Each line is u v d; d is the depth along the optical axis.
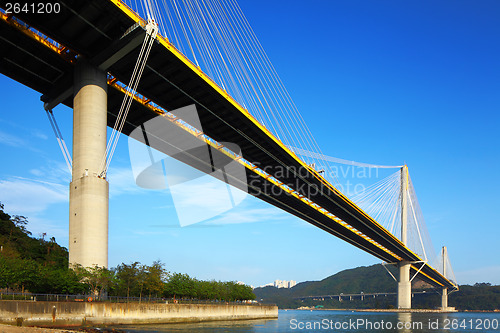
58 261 89.12
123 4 53.09
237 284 120.75
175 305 69.38
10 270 47.78
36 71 62.88
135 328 53.66
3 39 55.66
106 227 56.22
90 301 51.22
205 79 65.31
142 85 68.12
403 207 190.88
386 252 181.00
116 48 57.59
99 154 58.06
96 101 59.53
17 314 41.25
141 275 72.56
